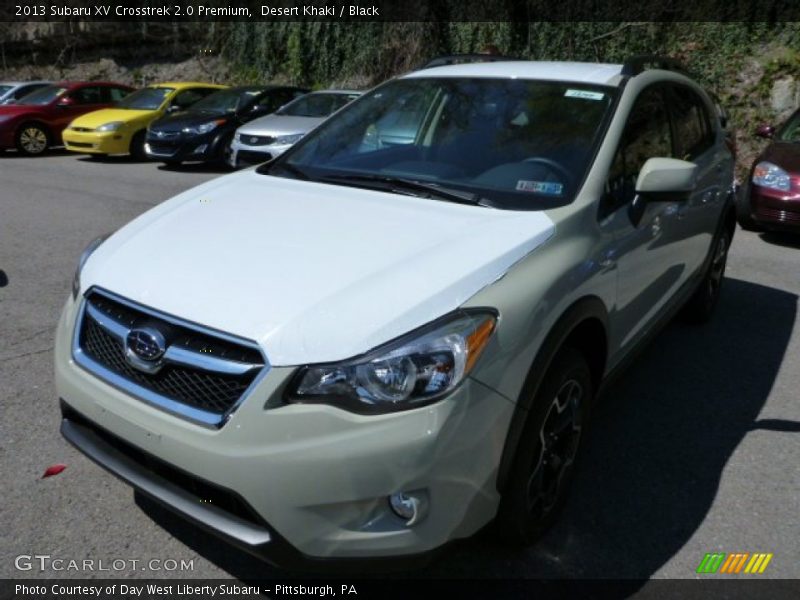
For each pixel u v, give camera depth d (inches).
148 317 96.0
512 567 108.7
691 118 176.4
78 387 101.1
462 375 87.3
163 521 116.3
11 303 213.5
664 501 126.1
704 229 179.3
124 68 884.0
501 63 161.0
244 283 96.0
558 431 111.0
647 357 187.5
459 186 126.9
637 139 139.9
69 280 237.3
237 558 109.3
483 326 91.0
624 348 138.4
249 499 85.8
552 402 104.7
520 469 100.5
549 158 128.0
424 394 85.4
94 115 560.4
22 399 152.6
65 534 112.4
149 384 95.0
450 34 652.1
